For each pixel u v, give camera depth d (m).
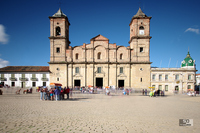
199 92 54.12
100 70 58.56
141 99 31.30
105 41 59.44
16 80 56.50
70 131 9.24
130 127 10.38
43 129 9.48
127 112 15.91
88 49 59.09
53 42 58.75
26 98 27.69
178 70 58.53
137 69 58.34
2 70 56.44
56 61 58.19
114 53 59.09
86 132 9.13
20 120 11.46
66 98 30.03
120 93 46.38
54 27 59.16
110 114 14.59
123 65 58.59
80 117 13.00
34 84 57.09
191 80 58.44
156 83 58.06
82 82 57.75
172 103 25.06
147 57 58.78
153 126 10.78
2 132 8.71
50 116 13.09
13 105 18.67
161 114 15.25
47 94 26.17
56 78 57.75
